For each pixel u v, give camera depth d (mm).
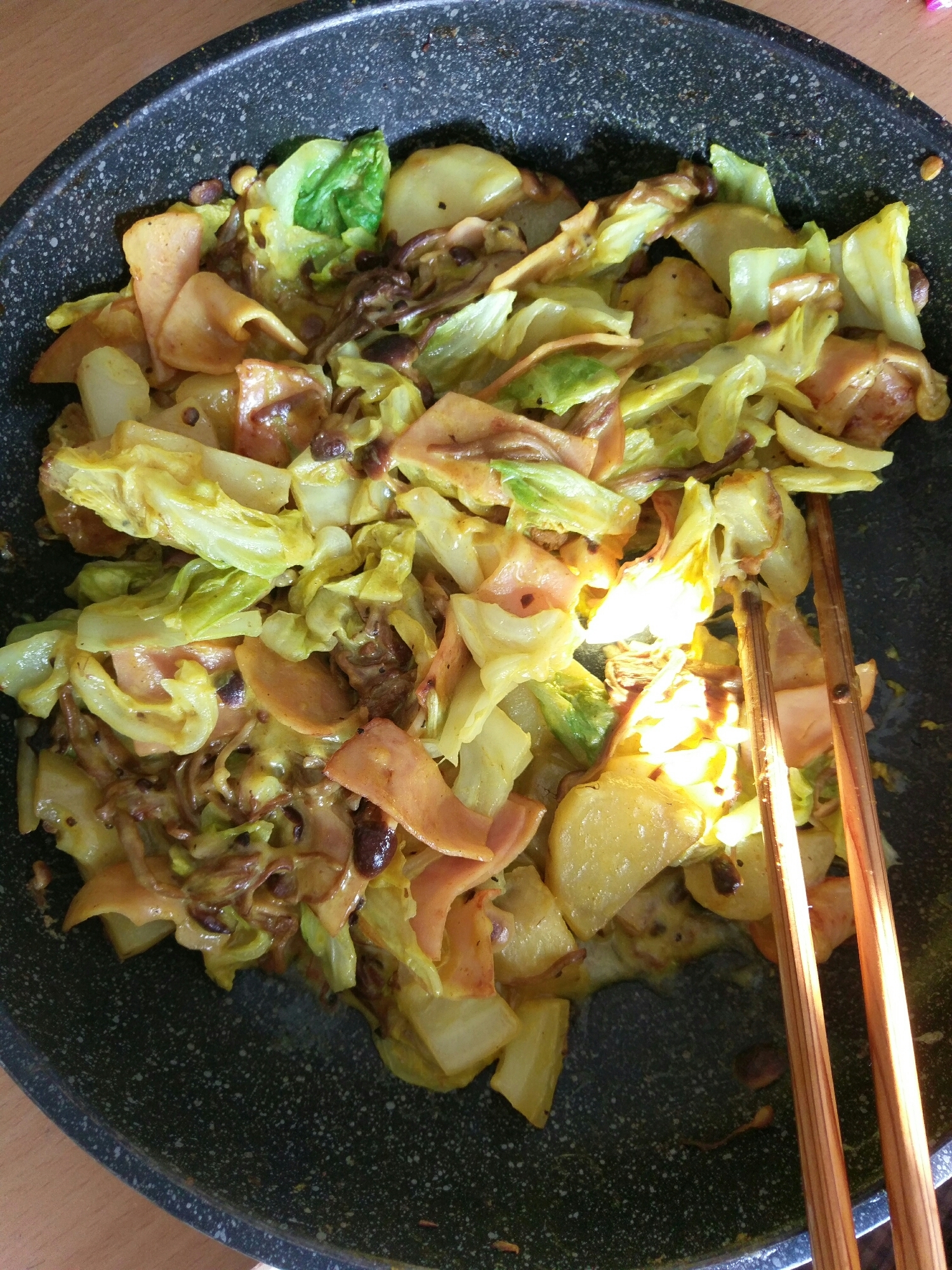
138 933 281
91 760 282
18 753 280
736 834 299
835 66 263
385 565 287
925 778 296
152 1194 238
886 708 303
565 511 283
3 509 276
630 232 302
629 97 287
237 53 254
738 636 290
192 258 284
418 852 291
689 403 301
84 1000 266
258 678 281
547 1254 253
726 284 306
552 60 279
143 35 292
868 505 309
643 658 302
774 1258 241
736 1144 276
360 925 287
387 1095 288
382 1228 255
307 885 283
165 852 283
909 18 291
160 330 284
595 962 304
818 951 293
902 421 300
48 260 263
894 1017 231
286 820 287
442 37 269
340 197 295
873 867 246
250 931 286
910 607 302
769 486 288
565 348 297
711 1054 292
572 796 296
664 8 261
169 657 280
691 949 305
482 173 294
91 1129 239
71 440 277
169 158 268
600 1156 281
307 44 260
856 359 291
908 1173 220
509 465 276
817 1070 229
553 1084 288
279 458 284
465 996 282
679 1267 244
